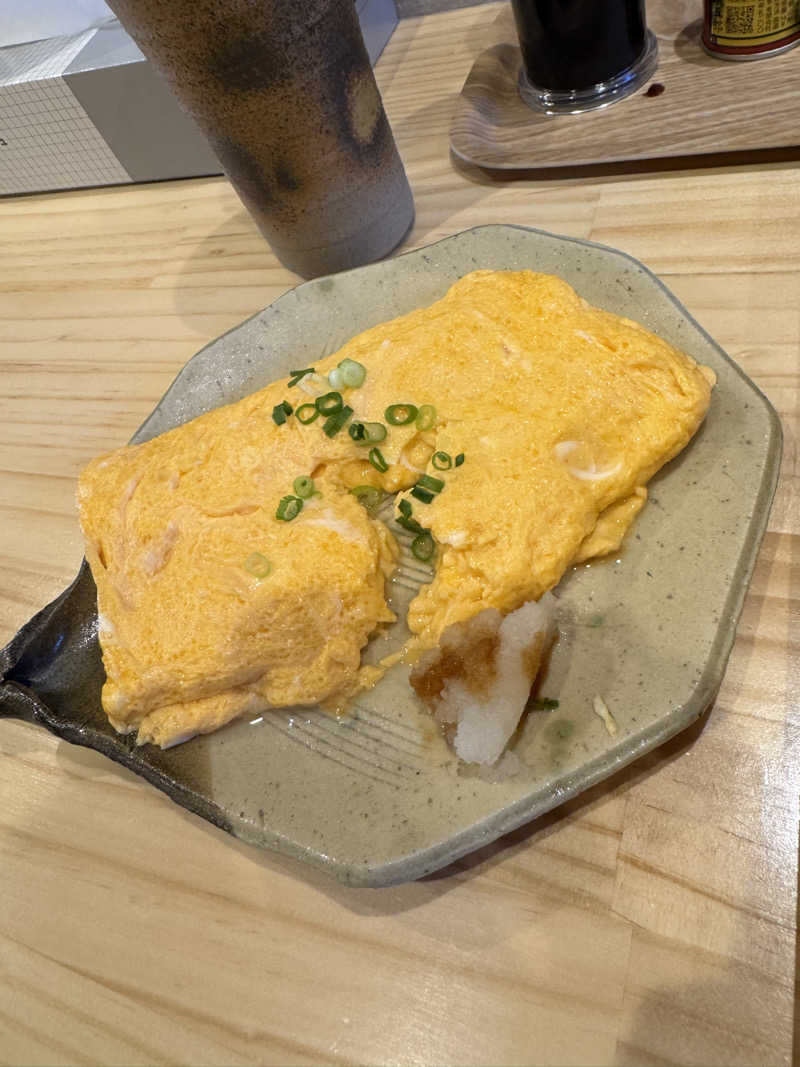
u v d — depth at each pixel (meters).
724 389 0.24
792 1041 0.17
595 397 0.24
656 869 0.20
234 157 0.30
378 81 0.44
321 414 0.25
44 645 0.26
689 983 0.19
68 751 0.27
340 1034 0.20
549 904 0.20
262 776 0.22
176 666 0.23
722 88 0.33
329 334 0.31
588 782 0.20
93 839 0.25
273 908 0.22
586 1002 0.19
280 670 0.23
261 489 0.25
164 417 0.31
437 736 0.22
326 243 0.33
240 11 0.24
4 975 0.23
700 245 0.30
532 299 0.26
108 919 0.23
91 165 0.46
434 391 0.25
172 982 0.22
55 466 0.36
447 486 0.23
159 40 0.25
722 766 0.21
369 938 0.21
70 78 0.39
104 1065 0.21
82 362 0.39
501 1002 0.20
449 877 0.21
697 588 0.21
